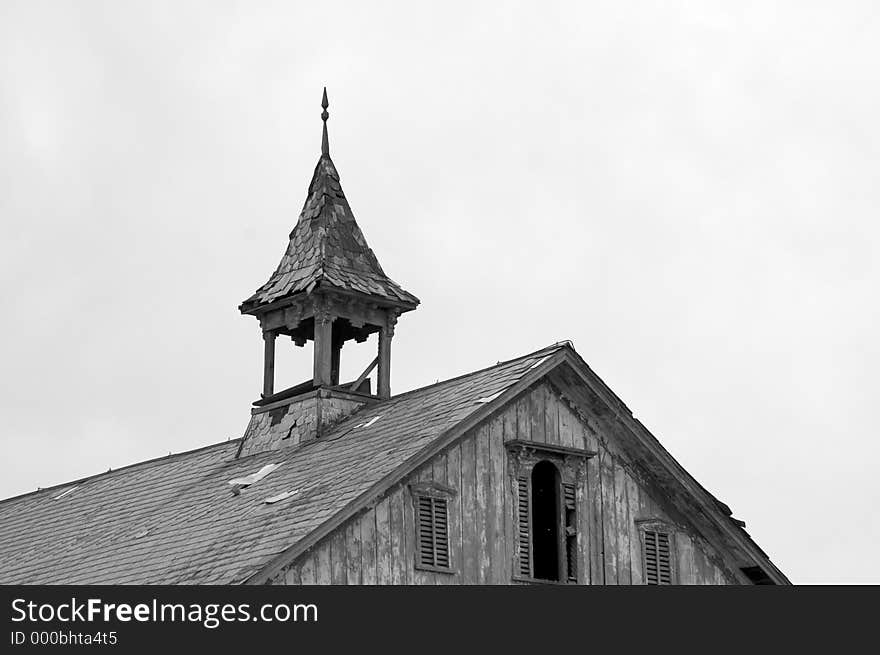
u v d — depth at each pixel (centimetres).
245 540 3131
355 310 3812
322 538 3009
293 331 3956
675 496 3503
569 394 3419
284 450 3703
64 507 4197
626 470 3472
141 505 3825
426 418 3347
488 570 3216
